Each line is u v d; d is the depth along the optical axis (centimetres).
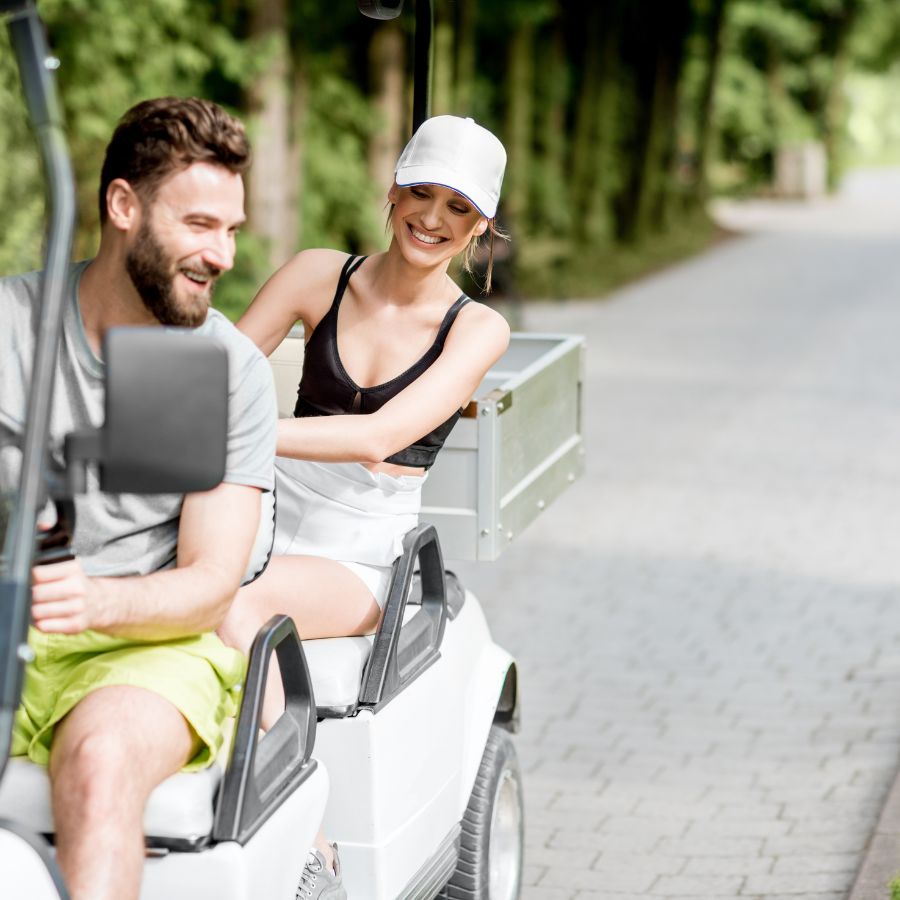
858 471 1121
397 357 382
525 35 2386
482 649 414
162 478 232
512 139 2405
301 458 364
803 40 4475
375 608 361
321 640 354
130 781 256
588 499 1027
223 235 267
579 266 2566
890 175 6294
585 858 500
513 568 857
